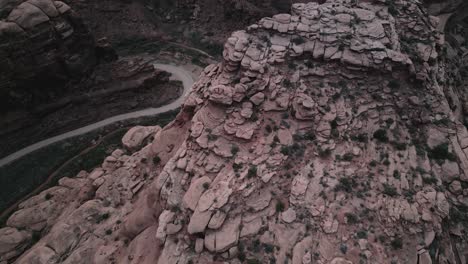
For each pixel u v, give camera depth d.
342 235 25.70
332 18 36.19
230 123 30.06
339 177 28.39
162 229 26.78
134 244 30.39
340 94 32.34
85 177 49.66
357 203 27.16
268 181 27.64
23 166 53.22
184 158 29.66
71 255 34.09
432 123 32.66
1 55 49.66
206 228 25.17
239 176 27.50
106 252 32.78
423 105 33.19
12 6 52.72
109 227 36.34
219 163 28.62
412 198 27.62
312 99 31.25
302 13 36.72
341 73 33.19
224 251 24.83
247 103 30.69
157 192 30.44
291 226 26.09
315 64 33.38
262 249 25.08
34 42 52.72
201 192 27.02
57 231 36.69
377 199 27.44
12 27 50.31
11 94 52.47
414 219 26.20
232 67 32.88
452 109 43.47
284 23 35.31
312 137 29.98
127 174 40.53
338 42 33.91
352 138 30.61
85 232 36.56
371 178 28.69
